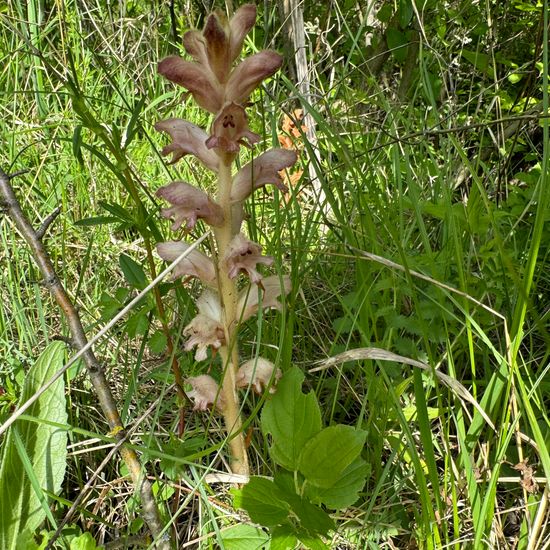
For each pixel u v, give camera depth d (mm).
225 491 493
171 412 557
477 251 606
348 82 1059
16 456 438
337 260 666
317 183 850
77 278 681
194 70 402
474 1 1055
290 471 453
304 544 418
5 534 431
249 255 427
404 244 603
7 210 442
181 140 424
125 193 770
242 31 402
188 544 458
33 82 837
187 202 416
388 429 509
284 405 442
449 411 515
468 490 455
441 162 883
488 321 535
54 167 763
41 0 930
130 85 923
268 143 869
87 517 487
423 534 450
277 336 544
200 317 440
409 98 1075
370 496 483
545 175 453
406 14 971
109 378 589
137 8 1062
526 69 1052
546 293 622
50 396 453
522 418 490
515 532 482
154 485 497
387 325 542
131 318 503
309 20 1178
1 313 599
